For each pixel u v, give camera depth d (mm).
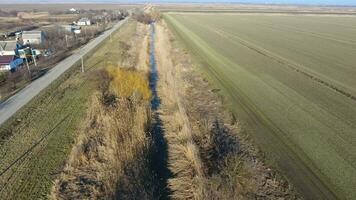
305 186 18516
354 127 26203
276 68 46656
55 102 34375
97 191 18906
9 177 20750
